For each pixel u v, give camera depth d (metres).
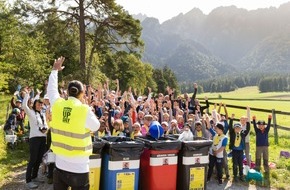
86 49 40.91
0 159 10.51
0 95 26.19
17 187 8.16
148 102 12.28
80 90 5.10
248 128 9.96
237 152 9.46
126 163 7.00
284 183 9.45
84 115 4.87
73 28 39.31
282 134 18.50
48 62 33.03
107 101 13.19
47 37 37.81
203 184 7.71
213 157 9.16
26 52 29.44
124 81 54.59
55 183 4.98
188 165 7.54
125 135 9.19
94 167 6.96
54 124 4.98
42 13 37.38
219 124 9.16
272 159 12.23
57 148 4.92
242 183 9.25
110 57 49.41
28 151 11.66
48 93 5.22
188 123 9.79
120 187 6.97
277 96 142.62
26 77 29.23
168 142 7.31
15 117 12.56
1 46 28.28
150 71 65.62
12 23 29.05
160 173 7.26
